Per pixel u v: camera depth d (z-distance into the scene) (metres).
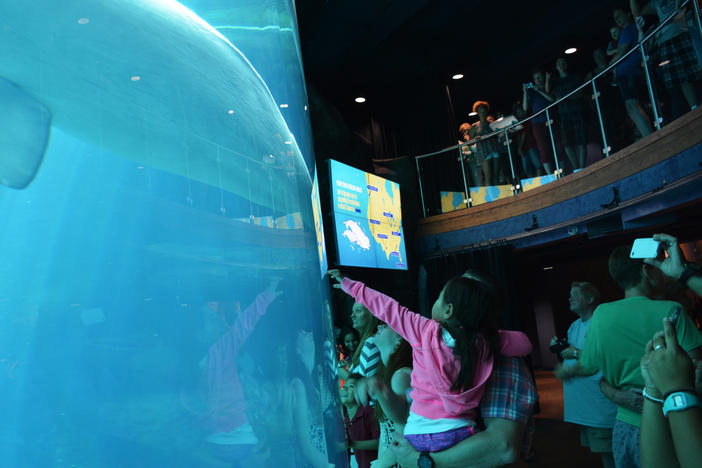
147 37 0.50
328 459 0.60
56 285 0.43
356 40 10.44
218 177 0.52
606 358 1.86
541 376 11.88
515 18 11.40
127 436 0.43
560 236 7.98
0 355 0.42
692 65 5.15
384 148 12.35
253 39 0.62
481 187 9.22
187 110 0.51
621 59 6.31
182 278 0.47
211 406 0.46
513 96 14.02
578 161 7.41
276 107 0.64
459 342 1.24
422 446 1.27
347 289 1.50
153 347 0.44
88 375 0.43
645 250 1.52
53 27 0.46
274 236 0.57
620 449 1.88
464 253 9.09
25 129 0.44
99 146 0.46
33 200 0.44
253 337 0.50
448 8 10.77
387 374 1.70
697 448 0.72
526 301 13.34
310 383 0.58
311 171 0.75
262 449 0.48
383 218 9.22
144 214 0.46
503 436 1.19
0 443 0.41
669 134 5.55
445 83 12.71
